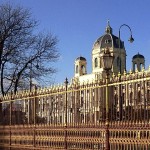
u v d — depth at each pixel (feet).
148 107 42.42
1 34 113.80
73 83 54.95
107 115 47.52
